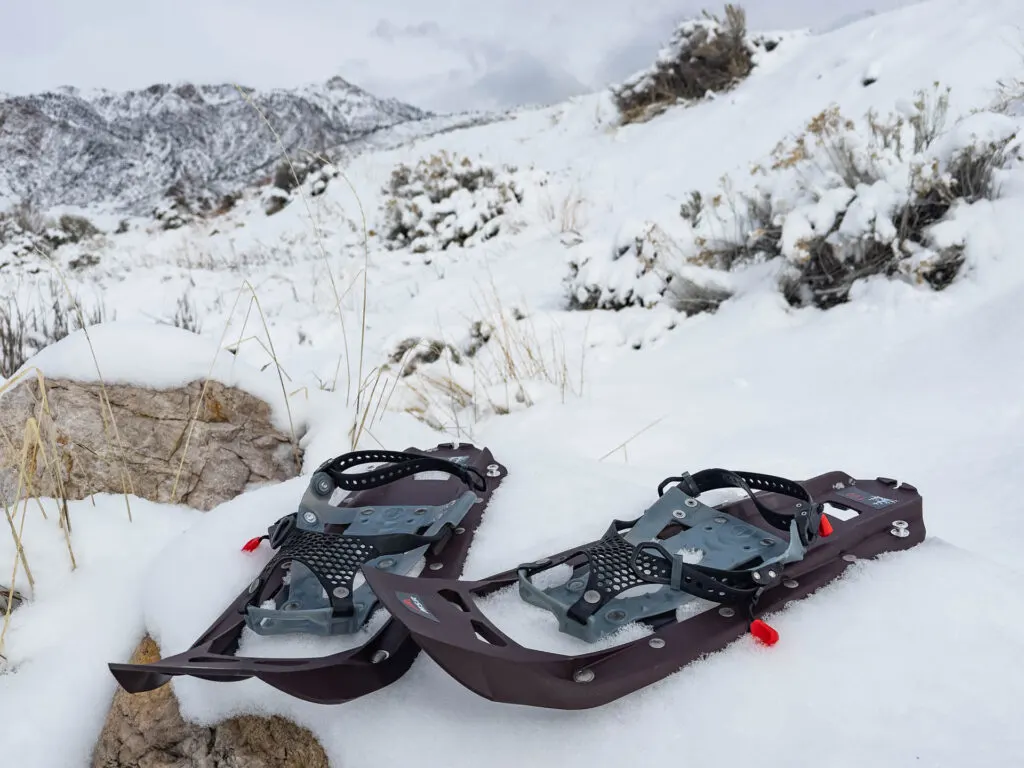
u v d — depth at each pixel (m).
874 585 1.69
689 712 1.40
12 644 2.01
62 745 1.82
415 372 4.36
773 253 5.07
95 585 2.18
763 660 1.49
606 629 1.58
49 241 12.29
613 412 3.65
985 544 2.24
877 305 4.14
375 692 1.53
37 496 2.43
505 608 1.69
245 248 11.62
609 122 11.79
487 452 2.47
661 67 11.23
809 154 5.21
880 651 1.49
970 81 6.43
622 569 1.63
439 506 2.11
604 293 5.37
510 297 6.21
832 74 8.32
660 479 2.51
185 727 1.67
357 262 8.73
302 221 12.21
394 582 1.53
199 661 1.42
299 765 1.52
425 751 1.40
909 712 1.35
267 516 2.20
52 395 2.65
